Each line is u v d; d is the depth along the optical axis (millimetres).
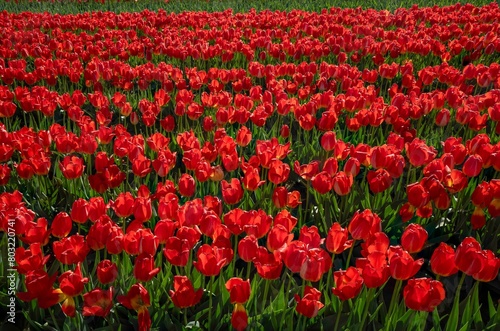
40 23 11695
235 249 3490
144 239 2953
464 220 4125
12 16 12367
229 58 8477
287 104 5602
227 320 3129
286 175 4016
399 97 5898
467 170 4004
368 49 9016
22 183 4809
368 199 4465
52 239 4355
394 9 14102
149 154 5512
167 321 3023
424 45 8812
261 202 4383
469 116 5328
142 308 2762
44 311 3270
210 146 4484
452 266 2812
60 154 5504
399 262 2656
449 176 3941
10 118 6746
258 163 4289
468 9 12531
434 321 3090
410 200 3605
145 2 15945
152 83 8523
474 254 2711
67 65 8102
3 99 6355
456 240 4176
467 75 7184
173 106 7047
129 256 3875
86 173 5254
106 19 11711
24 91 6520
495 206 3664
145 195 3777
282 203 3764
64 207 4574
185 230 3107
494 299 3809
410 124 6203
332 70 7211
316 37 10461
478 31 10305
